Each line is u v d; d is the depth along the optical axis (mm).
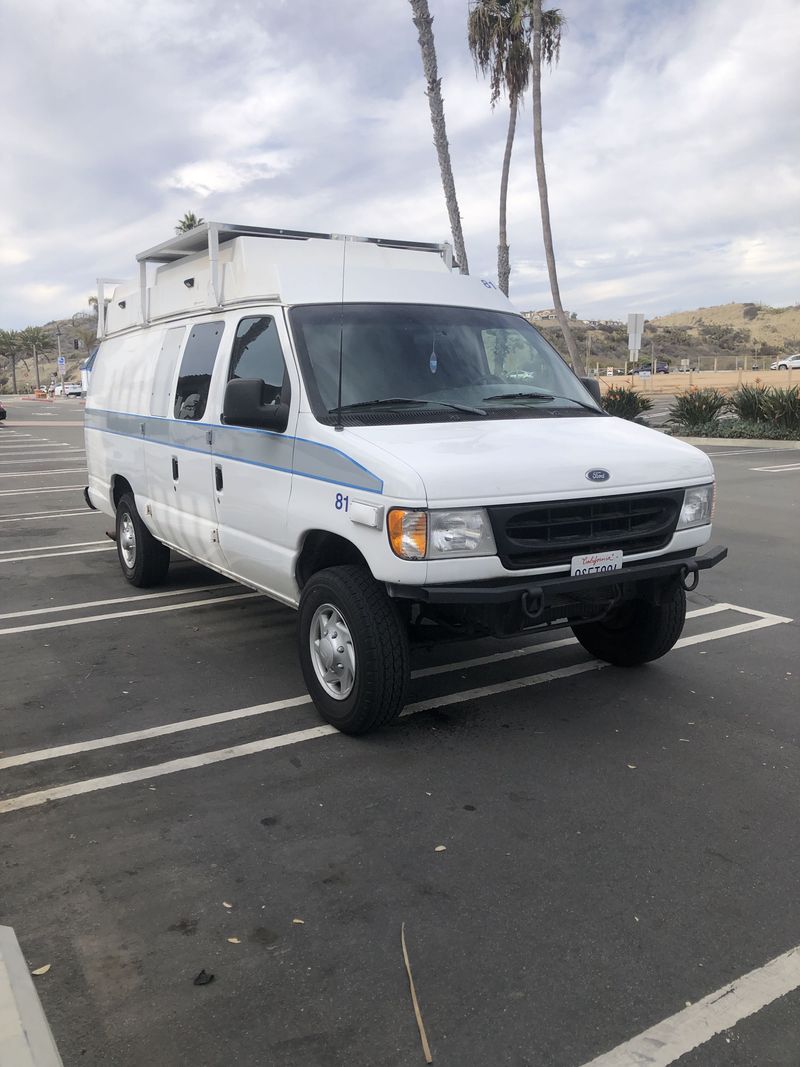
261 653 6059
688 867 3426
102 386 8297
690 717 4891
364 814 3850
